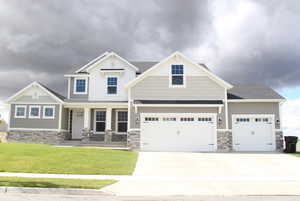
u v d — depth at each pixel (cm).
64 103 2202
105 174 1085
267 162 1419
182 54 2055
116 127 2295
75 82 2397
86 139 2212
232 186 890
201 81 2030
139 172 1143
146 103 1972
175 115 1966
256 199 716
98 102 2192
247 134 1961
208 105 1933
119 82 2333
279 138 1941
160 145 1942
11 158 1288
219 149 1919
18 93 2222
